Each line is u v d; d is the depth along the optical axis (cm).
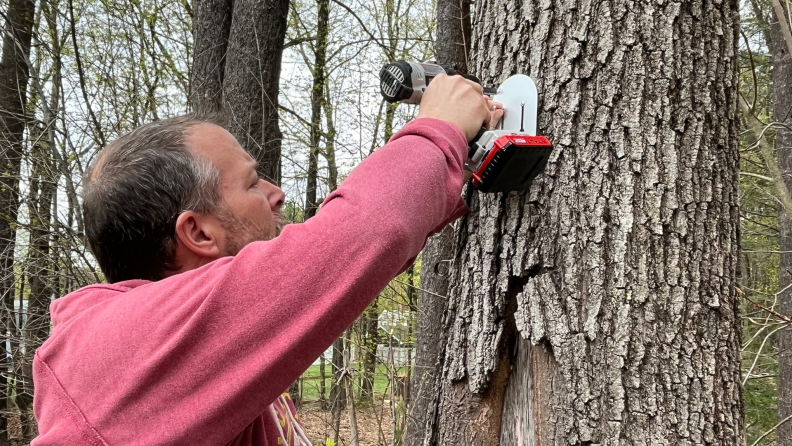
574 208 127
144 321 69
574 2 129
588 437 122
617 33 127
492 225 137
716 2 131
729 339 127
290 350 66
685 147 126
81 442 65
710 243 126
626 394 121
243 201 87
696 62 128
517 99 131
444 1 498
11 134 525
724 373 125
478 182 120
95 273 512
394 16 848
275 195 104
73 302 81
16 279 528
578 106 128
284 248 70
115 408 65
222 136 90
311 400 617
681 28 127
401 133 88
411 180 77
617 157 125
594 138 126
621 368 121
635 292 123
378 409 606
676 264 123
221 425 66
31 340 525
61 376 70
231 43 508
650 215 124
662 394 121
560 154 129
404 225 73
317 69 771
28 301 563
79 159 520
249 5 501
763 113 624
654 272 123
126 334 68
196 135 86
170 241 82
